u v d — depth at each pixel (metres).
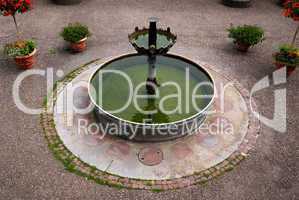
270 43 12.59
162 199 7.30
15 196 7.30
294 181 7.80
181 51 11.96
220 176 7.82
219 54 11.89
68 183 7.58
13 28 12.89
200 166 8.01
